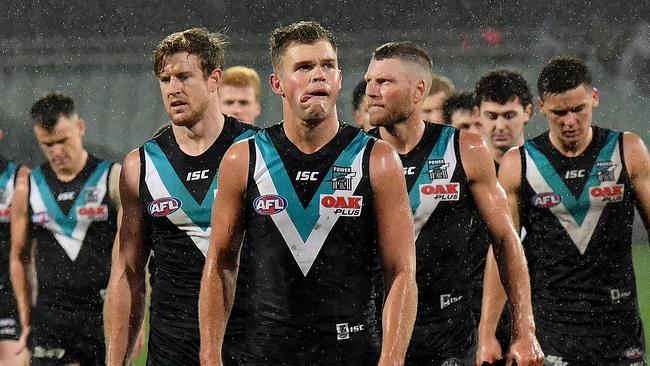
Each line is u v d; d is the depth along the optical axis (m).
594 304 20.34
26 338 24.06
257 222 14.64
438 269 18.19
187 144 17.59
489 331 19.42
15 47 63.88
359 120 26.86
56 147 23.41
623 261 20.44
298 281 14.53
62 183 23.77
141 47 64.88
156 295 17.89
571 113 20.00
